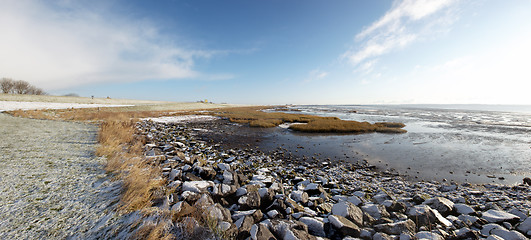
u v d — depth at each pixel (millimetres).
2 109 26750
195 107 70812
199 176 6469
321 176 9117
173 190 4453
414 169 10664
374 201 5809
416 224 4277
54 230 3072
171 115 39500
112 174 5578
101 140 10336
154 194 4082
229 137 18984
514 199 6938
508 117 48125
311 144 16734
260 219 3977
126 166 5984
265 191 5090
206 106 82250
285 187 6992
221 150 13695
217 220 3500
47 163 6312
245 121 31688
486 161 12078
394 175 9742
